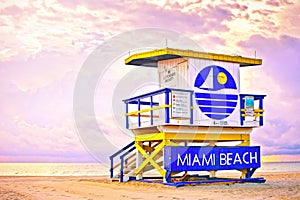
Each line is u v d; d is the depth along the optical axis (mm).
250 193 10406
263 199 9445
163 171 11914
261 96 12820
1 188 11906
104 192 10797
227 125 12250
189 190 10977
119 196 10023
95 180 14453
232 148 12344
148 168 13320
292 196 9914
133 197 9820
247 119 12523
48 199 9719
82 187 12023
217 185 12039
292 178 15312
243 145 12703
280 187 11695
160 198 9609
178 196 9898
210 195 10039
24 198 9914
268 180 14148
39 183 13422
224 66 12352
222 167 12141
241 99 12516
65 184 12914
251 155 12641
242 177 13016
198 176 13594
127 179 13297
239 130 12578
